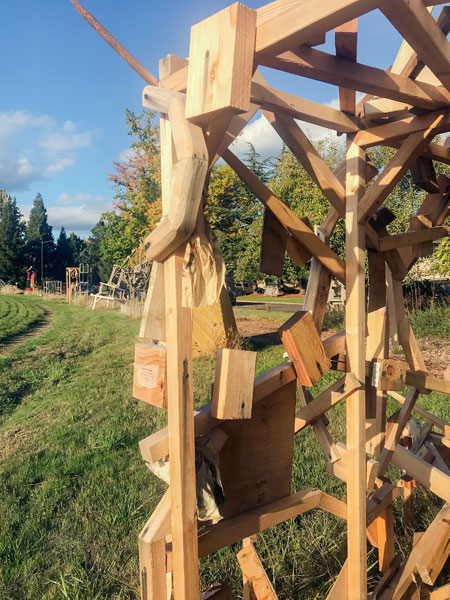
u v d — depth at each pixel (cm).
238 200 2489
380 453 245
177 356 133
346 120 194
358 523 187
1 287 5006
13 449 483
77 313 2142
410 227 239
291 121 187
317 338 175
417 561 213
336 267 190
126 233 2947
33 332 1562
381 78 159
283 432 181
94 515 338
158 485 383
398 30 122
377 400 246
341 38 148
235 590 254
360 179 195
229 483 167
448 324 1031
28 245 6688
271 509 174
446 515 222
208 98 116
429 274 1246
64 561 287
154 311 137
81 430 530
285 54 140
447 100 177
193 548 138
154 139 2770
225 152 171
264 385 168
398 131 188
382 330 230
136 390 151
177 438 135
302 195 1481
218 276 137
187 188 120
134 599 250
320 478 371
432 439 306
